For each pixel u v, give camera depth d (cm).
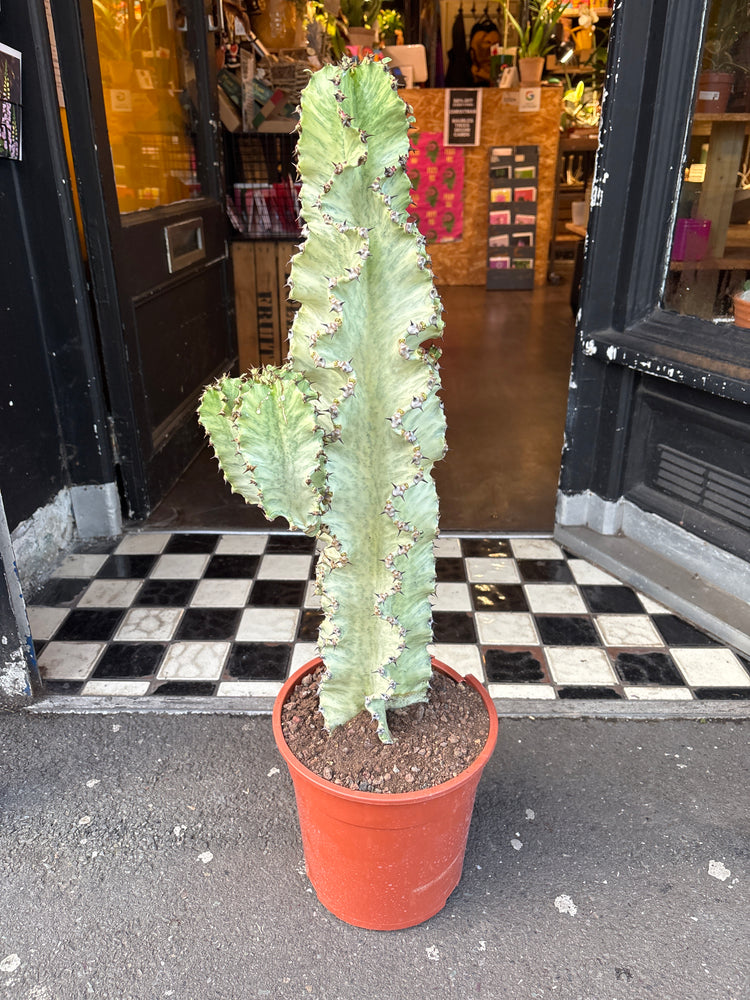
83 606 235
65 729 187
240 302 414
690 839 158
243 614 231
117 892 148
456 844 135
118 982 132
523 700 196
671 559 245
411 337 108
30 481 239
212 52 345
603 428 252
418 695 137
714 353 206
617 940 139
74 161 230
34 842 158
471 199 696
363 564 122
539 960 135
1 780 173
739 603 223
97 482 266
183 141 326
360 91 98
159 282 289
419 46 642
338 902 139
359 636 127
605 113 217
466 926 141
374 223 105
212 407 107
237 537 276
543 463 341
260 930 141
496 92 648
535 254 707
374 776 125
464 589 244
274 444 102
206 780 173
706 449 224
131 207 270
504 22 739
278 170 393
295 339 113
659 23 198
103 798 168
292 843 158
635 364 223
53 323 241
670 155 210
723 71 202
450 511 297
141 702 194
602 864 153
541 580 249
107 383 262
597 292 236
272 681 203
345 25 557
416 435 115
